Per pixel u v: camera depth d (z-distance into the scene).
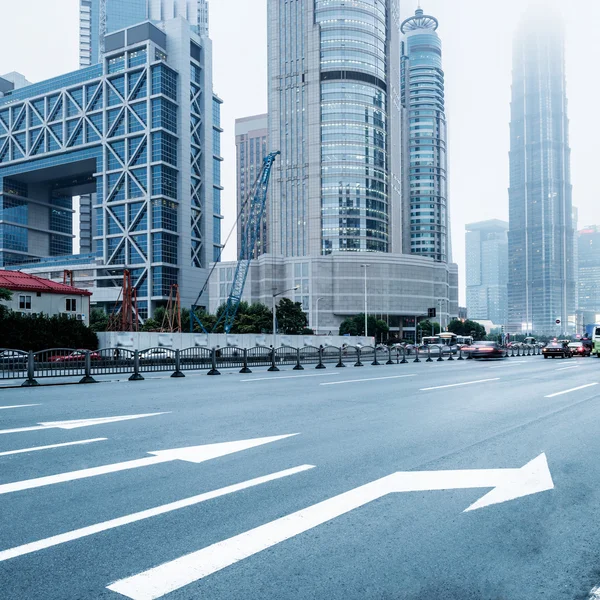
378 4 150.38
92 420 9.18
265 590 3.18
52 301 54.75
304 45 147.12
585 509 4.67
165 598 3.07
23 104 157.00
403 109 187.50
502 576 3.40
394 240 153.88
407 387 15.27
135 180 136.38
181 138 140.62
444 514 4.50
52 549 3.73
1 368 18.59
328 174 142.38
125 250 136.50
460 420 9.30
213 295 137.75
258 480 5.46
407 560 3.61
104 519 4.32
